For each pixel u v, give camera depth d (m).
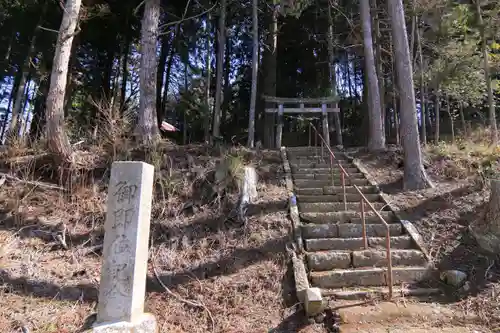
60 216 5.20
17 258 4.25
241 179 5.67
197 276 4.18
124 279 2.84
